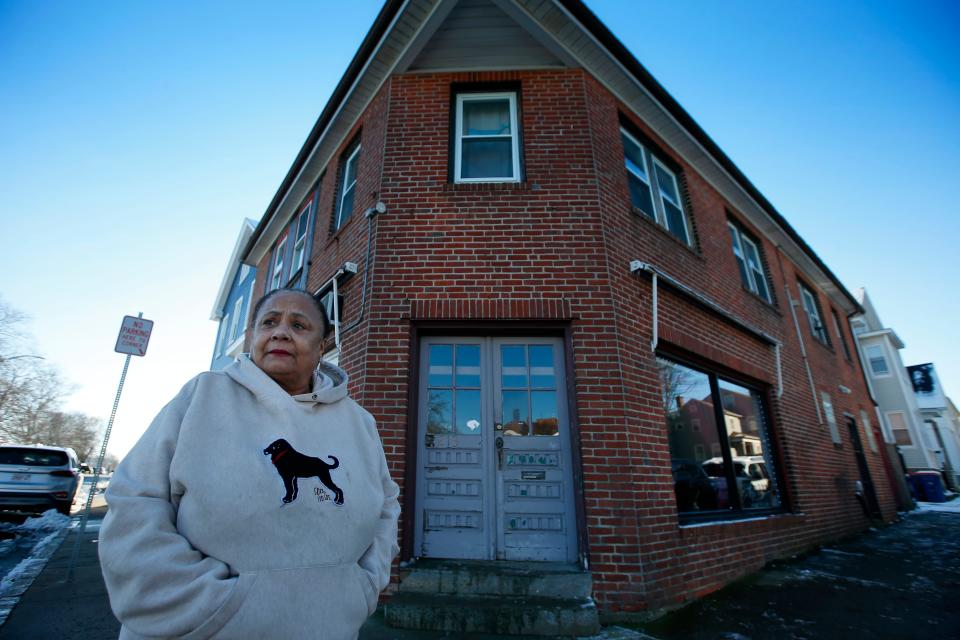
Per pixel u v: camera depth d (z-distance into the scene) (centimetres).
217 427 126
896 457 1480
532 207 535
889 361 2228
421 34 581
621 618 379
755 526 581
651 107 698
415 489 441
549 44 595
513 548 424
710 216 788
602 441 439
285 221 1037
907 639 348
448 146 581
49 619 360
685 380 584
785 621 383
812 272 1181
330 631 117
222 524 113
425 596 378
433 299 491
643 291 545
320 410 150
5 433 3253
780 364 805
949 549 707
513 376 480
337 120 726
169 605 102
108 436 514
